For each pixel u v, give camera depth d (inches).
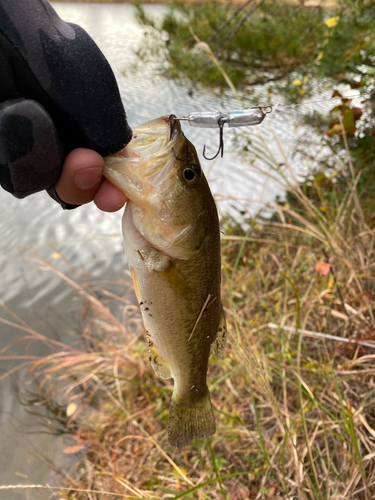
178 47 82.4
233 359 25.5
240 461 21.8
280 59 79.0
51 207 47.8
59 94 8.6
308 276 28.1
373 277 25.2
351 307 24.3
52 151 8.8
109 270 39.5
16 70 8.2
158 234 11.8
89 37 9.2
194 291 12.5
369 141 42.8
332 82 50.6
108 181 10.9
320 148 50.8
